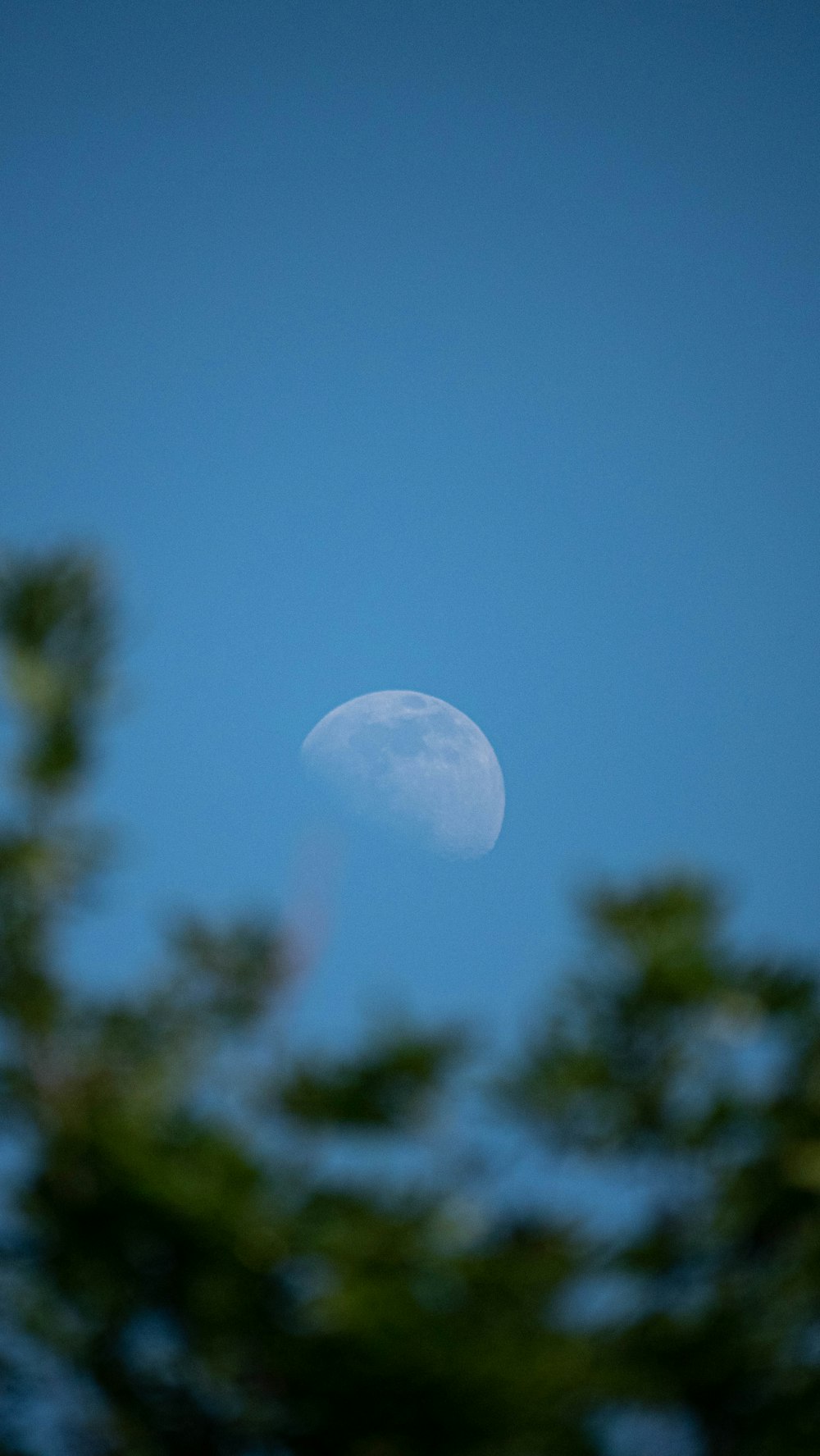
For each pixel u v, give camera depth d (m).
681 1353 14.45
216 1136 13.73
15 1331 14.42
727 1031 16.81
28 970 14.76
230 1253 13.39
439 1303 13.83
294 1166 14.35
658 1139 16.28
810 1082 16.39
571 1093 16.34
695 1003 16.53
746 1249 15.71
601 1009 16.89
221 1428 14.14
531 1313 13.95
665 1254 15.12
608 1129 16.39
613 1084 16.38
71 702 15.95
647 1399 14.54
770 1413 14.86
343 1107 14.86
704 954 16.58
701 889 17.38
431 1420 13.23
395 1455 13.41
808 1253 15.27
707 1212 15.63
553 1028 16.98
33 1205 14.06
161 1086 14.51
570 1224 14.74
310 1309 13.42
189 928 15.81
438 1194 14.56
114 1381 14.26
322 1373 13.18
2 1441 14.37
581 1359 13.25
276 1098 14.95
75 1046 14.85
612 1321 14.55
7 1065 14.59
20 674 15.77
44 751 15.52
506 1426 13.25
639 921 17.11
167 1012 15.48
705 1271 15.52
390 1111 15.02
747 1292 14.90
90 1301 14.13
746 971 16.98
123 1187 13.34
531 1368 12.85
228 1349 13.85
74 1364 14.32
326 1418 13.48
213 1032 15.54
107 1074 14.38
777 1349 14.78
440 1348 12.78
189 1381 14.15
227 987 15.62
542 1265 13.81
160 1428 14.23
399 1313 12.76
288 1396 13.67
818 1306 15.01
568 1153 16.47
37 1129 14.36
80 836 15.61
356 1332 12.80
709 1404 14.98
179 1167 13.34
